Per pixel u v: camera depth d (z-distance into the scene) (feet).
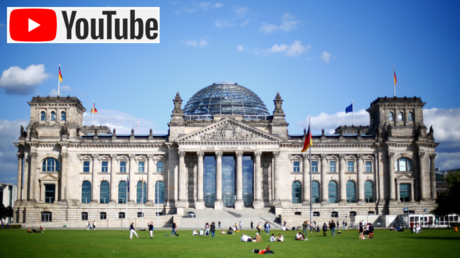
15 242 319.47
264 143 604.49
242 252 266.77
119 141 620.90
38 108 624.18
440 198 497.05
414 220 538.06
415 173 621.31
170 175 613.93
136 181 620.90
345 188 624.18
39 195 610.24
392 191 613.52
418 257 240.53
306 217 549.13
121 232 443.32
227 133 602.85
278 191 606.55
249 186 631.56
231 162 634.43
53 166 615.16
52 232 441.68
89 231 460.96
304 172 622.54
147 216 607.37
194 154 622.13
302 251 270.67
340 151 627.05
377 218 546.67
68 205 606.14
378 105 635.25
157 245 304.30
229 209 592.60
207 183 629.51
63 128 611.88
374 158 627.46
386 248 281.33
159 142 621.31
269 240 348.59
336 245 303.68
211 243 320.91
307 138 454.81
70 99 625.41
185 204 604.90
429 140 622.54
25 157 611.47
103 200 619.67
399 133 630.33
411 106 634.84
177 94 625.41
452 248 278.05
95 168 618.44
